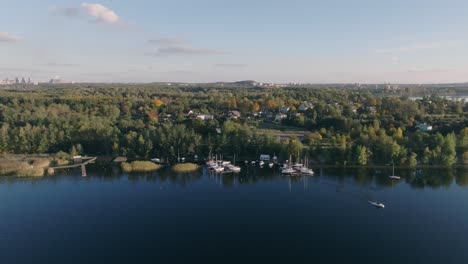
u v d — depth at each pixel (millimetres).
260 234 138750
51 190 186875
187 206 166125
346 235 137625
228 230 141875
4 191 184875
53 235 136500
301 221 150000
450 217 153000
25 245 128750
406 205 166250
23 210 159625
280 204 168625
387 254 123938
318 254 124125
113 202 170625
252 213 158125
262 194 182625
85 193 183000
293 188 191625
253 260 120562
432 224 146625
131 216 154500
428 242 132000
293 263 118875
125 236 136375
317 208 163500
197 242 132375
